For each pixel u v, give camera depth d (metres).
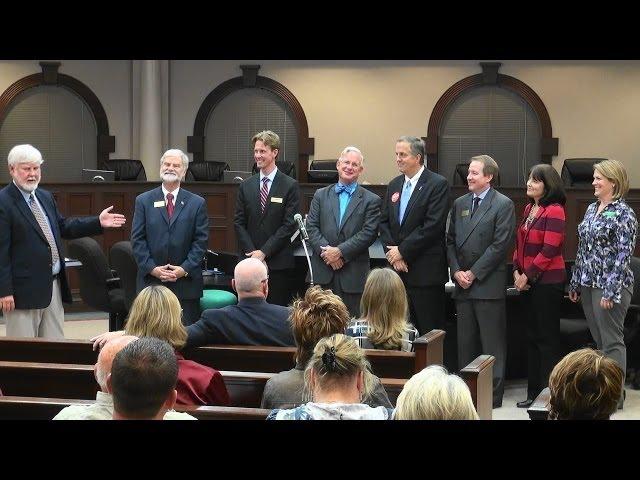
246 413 3.05
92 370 3.78
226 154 13.79
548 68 13.11
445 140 13.47
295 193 6.66
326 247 6.30
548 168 6.12
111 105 13.48
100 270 6.93
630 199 10.60
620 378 2.61
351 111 13.55
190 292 5.98
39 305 5.56
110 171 10.85
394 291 4.40
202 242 6.04
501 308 6.12
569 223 10.45
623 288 5.85
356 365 2.61
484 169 6.10
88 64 13.34
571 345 6.54
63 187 9.98
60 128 13.34
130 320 3.69
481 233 6.09
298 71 13.57
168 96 13.68
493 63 13.16
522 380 6.97
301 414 2.52
